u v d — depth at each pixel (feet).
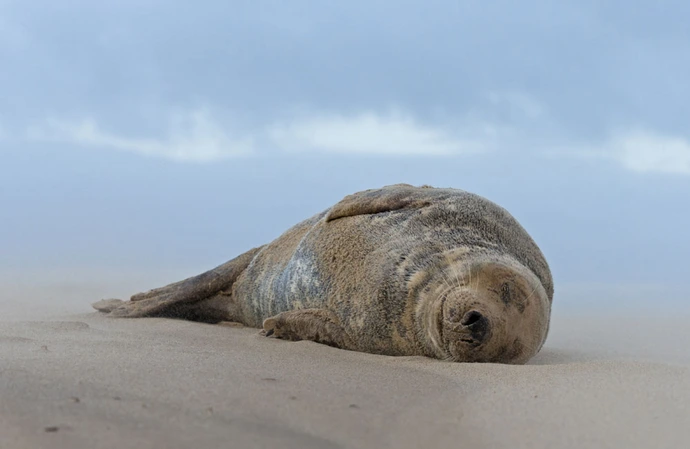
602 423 11.10
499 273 21.16
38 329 21.40
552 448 9.98
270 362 16.24
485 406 12.17
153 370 13.33
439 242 23.11
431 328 20.80
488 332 19.47
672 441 10.32
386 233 24.21
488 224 24.41
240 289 30.14
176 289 30.91
